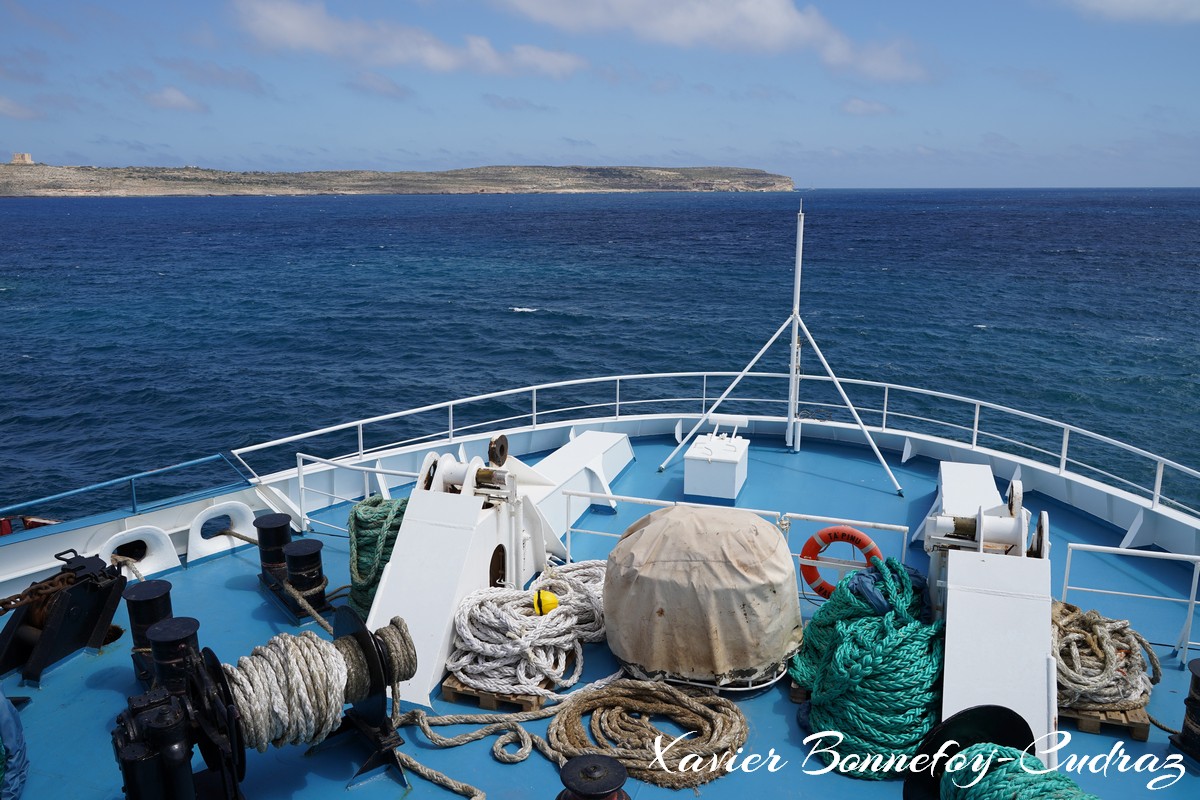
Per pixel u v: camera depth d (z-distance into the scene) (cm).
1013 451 2770
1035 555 610
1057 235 11956
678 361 4131
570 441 1095
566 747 569
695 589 604
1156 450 2827
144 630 656
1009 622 552
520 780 558
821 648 630
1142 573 845
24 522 886
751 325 4972
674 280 7088
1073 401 3388
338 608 579
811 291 6328
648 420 1232
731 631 608
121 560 798
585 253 9662
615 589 634
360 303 5822
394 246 10800
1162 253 9025
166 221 17362
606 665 670
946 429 2958
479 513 666
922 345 4400
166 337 4531
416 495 686
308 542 754
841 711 573
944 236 11944
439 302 5881
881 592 607
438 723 604
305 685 514
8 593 765
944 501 829
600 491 991
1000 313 5272
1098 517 963
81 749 592
